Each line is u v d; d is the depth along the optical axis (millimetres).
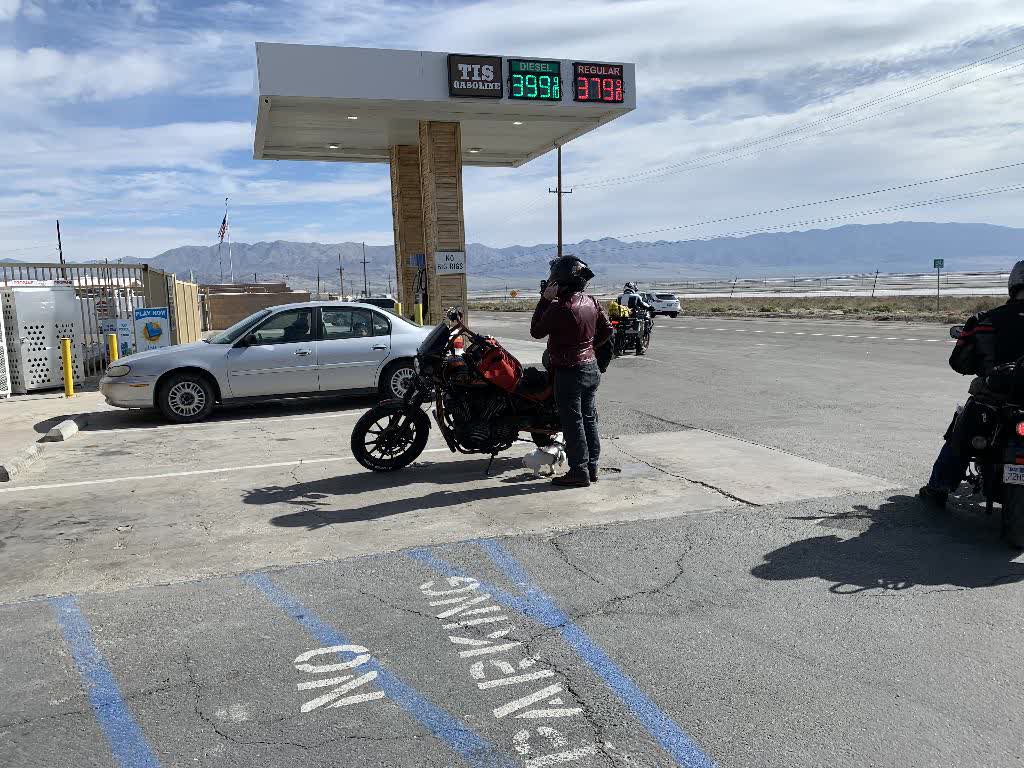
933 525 5367
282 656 3650
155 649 3750
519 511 5898
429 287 20172
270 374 10664
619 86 18328
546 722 3059
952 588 4297
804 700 3184
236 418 10695
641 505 5973
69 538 5500
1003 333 5023
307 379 10844
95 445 8961
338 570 4746
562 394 6414
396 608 4168
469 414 6895
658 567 4676
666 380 13789
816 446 7992
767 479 6645
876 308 44094
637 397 11789
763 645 3666
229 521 5832
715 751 2850
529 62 17672
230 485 6938
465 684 3363
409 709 3174
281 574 4699
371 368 11094
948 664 3455
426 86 17234
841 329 28359
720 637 3756
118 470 7656
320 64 16625
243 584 4555
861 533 5219
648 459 7520
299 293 36031
